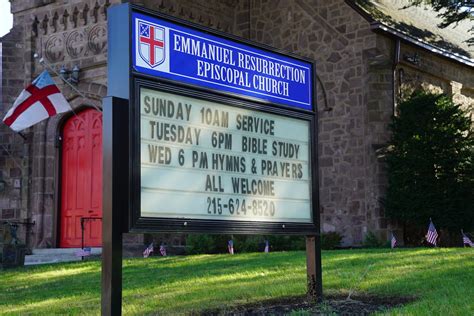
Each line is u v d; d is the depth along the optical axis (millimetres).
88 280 11930
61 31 20703
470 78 25469
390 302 7414
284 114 7852
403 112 20219
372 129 20531
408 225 20516
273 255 14180
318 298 7781
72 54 20422
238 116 7336
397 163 19812
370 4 22859
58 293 10367
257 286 9062
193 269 12312
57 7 20781
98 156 20016
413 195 19328
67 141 20734
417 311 6438
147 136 6332
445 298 7160
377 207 20125
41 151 20719
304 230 7863
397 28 21828
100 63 19828
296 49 22438
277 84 7863
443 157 19531
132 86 6180
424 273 9469
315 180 8125
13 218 20828
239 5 23656
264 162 7566
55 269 14344
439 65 23562
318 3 22094
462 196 19562
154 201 6316
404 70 21797
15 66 21250
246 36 23391
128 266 13773
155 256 17766
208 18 22328
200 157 6852
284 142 7852
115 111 5945
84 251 18188
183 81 6746
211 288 9289
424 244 20781
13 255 15641
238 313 7152
